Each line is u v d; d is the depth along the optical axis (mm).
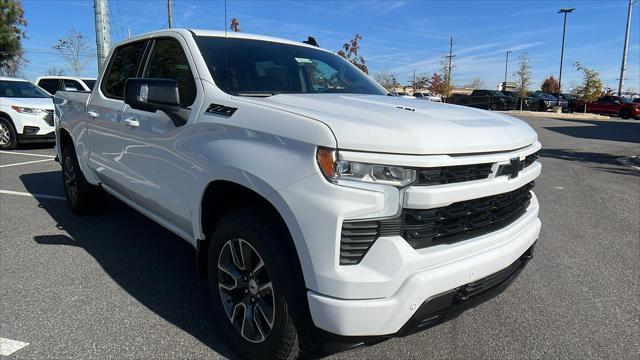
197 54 3307
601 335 3232
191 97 3156
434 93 58688
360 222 2168
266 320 2539
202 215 2969
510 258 2627
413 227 2223
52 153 10766
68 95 5383
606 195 7695
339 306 2152
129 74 4105
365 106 2719
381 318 2170
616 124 27062
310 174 2207
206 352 2861
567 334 3232
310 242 2197
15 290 3613
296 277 2369
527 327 3309
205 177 2807
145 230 5113
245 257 2635
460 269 2328
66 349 2852
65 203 6172
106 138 4246
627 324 3389
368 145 2152
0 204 6070
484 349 3012
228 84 3162
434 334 3176
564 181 8930
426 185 2213
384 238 2182
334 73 4008
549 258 4684
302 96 3027
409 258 2180
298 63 3795
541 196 7516
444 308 2354
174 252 4500
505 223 2762
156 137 3367
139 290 3674
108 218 5527
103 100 4367
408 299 2176
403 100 3240
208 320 3244
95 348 2871
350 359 2844
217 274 2873
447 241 2379
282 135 2361
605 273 4324
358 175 2156
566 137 18594
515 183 2627
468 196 2336
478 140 2398
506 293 3863
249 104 2676
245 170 2475
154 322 3197
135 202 4066
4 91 11703
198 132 2920
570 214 6402
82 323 3156
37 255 4332
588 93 38562
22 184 7297
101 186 4805
